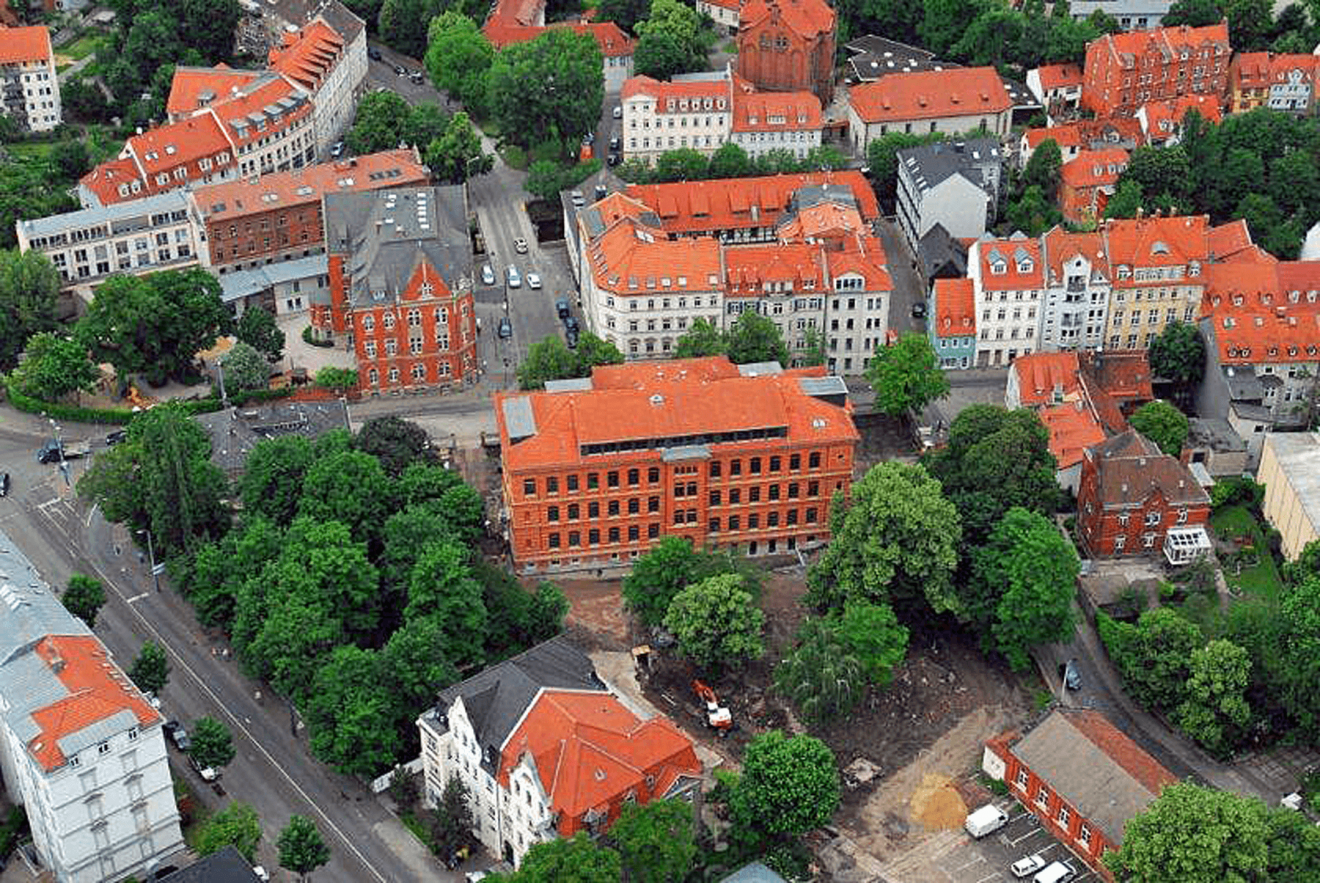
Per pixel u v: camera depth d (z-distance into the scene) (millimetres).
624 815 199125
